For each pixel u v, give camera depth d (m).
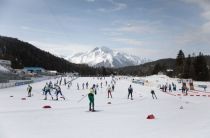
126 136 13.30
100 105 29.89
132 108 26.84
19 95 41.97
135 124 16.81
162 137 13.01
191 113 22.86
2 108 24.52
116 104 31.39
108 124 16.77
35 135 13.46
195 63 145.38
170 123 17.22
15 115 20.11
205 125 16.39
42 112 22.12
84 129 15.07
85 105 29.36
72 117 19.67
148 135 13.50
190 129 15.05
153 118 19.41
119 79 146.50
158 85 81.00
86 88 69.50
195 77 143.38
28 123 16.78
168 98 43.62
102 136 13.34
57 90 35.59
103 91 60.16
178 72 162.75
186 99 42.56
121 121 18.02
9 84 61.38
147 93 55.38
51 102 31.92
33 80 86.12
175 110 25.41
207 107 28.89
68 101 34.06
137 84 97.81
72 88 70.12
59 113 21.80
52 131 14.45
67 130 14.74
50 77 123.88
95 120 18.38
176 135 13.43
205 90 69.38
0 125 15.98
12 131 14.34
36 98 37.44
